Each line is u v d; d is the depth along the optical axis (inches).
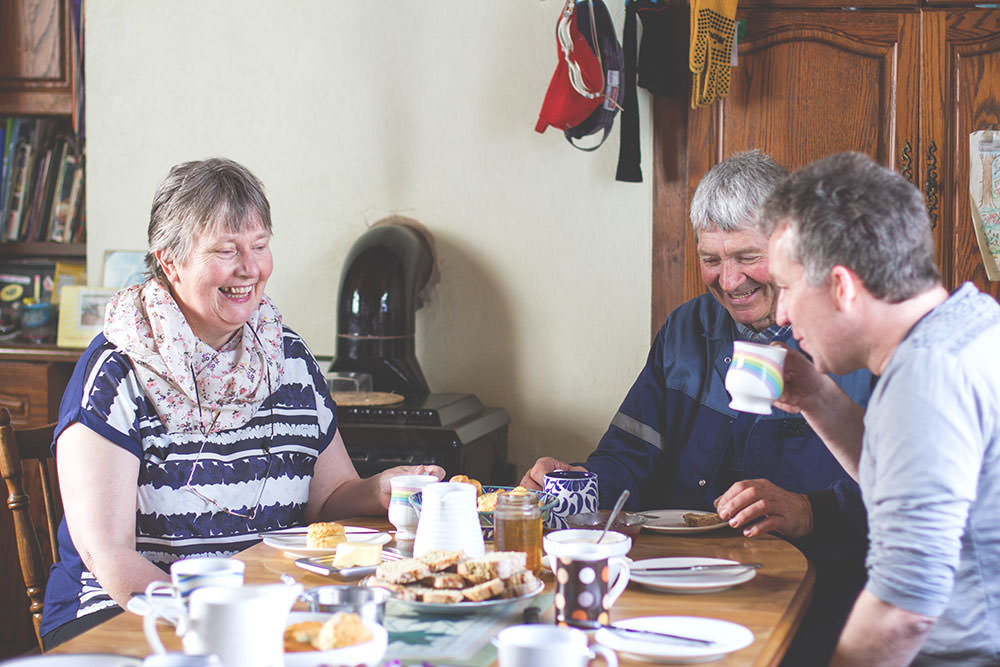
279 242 140.3
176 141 141.8
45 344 142.6
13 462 81.0
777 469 86.7
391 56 136.3
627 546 58.9
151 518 74.8
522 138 133.7
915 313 52.9
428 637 50.3
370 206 138.1
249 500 78.4
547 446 135.0
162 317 75.4
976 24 121.9
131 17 141.5
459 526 59.9
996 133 122.2
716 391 90.7
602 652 44.6
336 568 61.6
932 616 48.8
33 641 131.5
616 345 132.8
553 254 133.7
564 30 120.6
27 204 147.2
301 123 138.9
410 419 115.1
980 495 51.7
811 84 124.6
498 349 135.6
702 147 127.7
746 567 61.8
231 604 41.4
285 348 83.8
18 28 143.3
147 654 48.1
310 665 42.2
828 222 52.3
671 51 125.0
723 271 85.8
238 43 139.7
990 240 122.7
